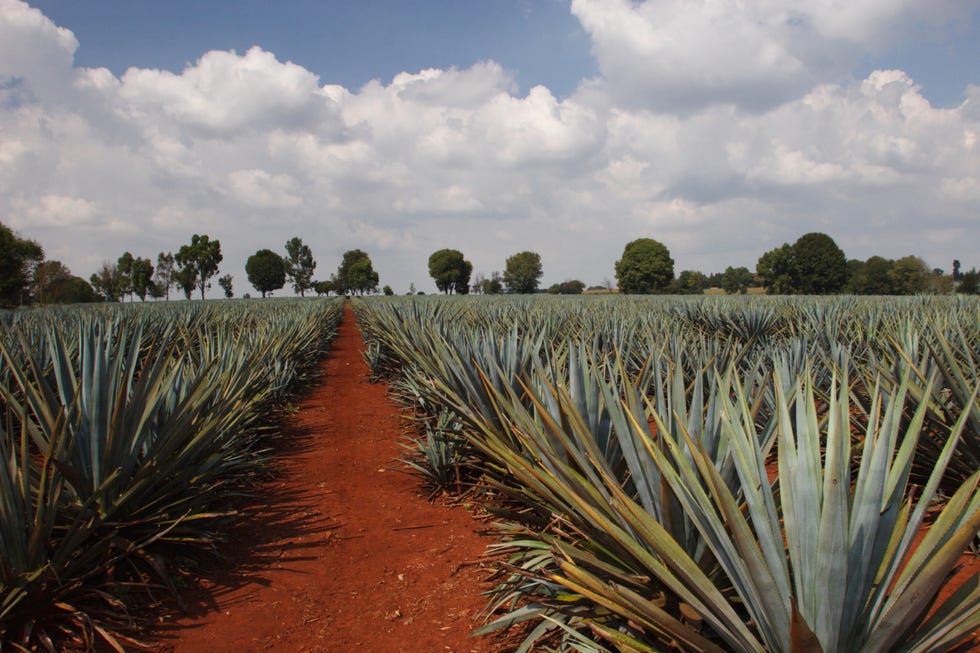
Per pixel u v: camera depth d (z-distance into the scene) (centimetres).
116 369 419
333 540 473
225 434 564
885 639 198
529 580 336
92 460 387
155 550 408
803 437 229
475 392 525
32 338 917
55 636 324
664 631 236
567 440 316
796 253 8175
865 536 205
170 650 323
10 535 319
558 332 1103
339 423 928
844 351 662
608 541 292
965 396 429
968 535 170
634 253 9844
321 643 330
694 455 221
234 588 394
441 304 2056
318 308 2469
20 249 4688
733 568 227
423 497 573
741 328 1145
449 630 341
